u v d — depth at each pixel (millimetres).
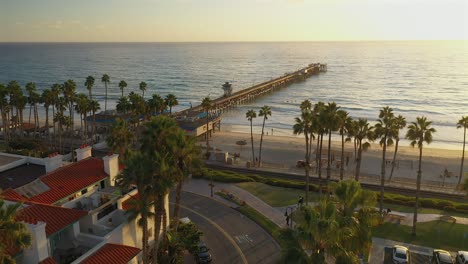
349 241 27781
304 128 62250
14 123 118750
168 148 39594
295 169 84812
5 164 49844
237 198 63656
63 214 35156
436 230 53000
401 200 63594
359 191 30500
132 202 35875
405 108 172500
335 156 94688
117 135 64500
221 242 50281
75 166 46344
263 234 52312
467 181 50219
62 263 34094
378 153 99500
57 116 103812
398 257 43562
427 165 90500
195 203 62656
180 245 44344
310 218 26156
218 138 117500
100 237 36094
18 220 30812
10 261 25812
